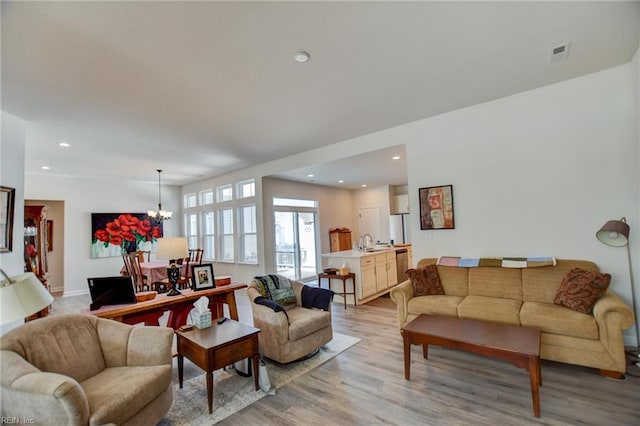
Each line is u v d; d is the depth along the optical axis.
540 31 2.39
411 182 4.37
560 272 3.18
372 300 5.68
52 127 3.88
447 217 4.05
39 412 1.60
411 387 2.60
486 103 3.78
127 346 2.27
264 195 6.76
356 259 5.42
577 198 3.26
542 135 3.44
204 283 3.50
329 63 2.71
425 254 4.26
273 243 6.90
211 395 2.33
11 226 3.32
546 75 3.15
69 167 6.20
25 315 1.63
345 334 3.92
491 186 3.76
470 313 3.15
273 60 2.61
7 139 3.38
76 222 7.22
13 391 1.67
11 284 1.65
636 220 2.98
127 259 5.94
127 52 2.40
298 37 2.32
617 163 3.06
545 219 3.44
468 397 2.41
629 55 2.82
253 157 5.96
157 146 4.92
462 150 3.95
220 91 3.13
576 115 3.25
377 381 2.72
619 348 2.49
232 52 2.46
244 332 2.64
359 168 6.16
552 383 2.55
